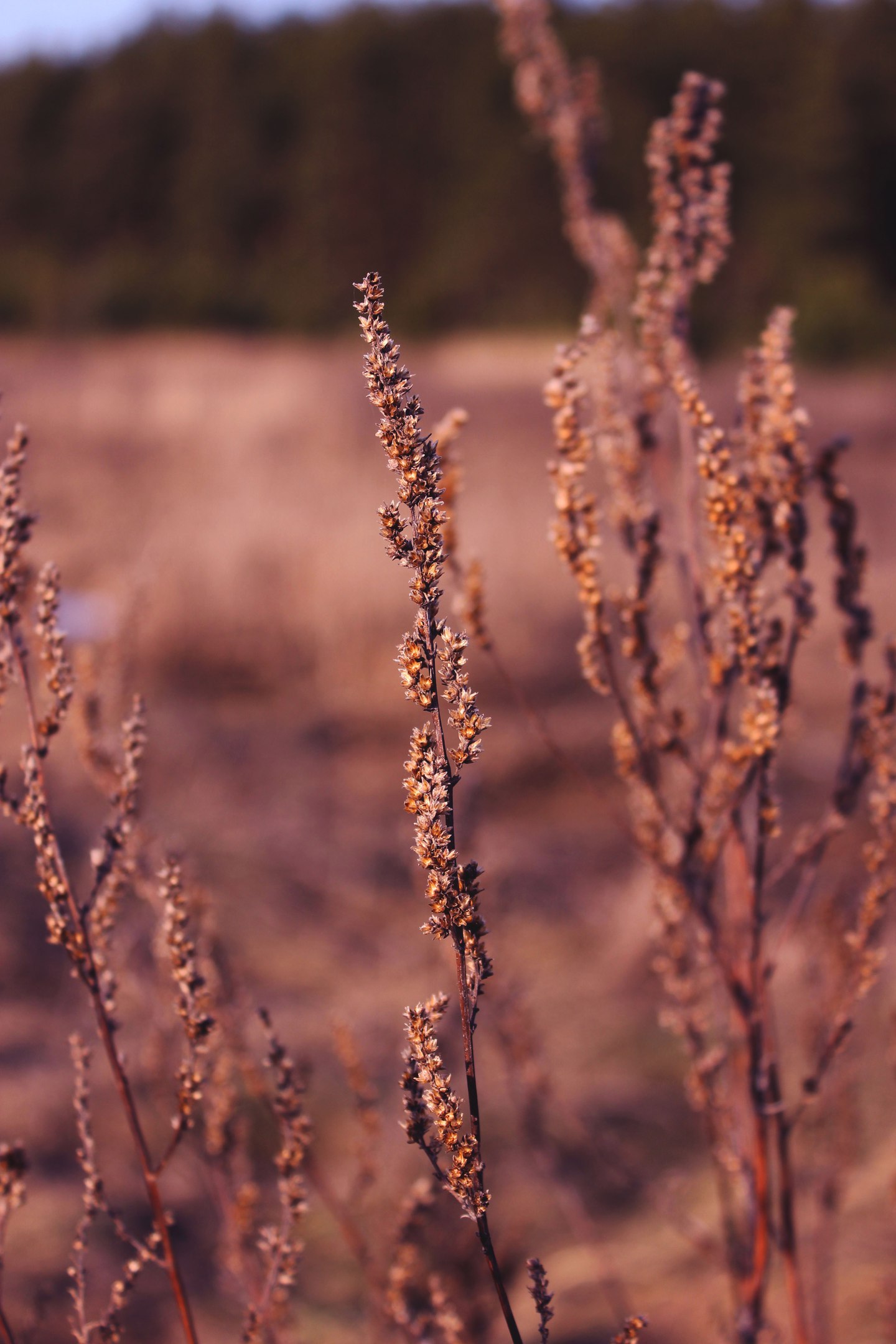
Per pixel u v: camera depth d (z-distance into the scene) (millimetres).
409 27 49375
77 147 54000
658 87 42031
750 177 36844
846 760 1325
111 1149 2791
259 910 4055
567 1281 2426
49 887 986
